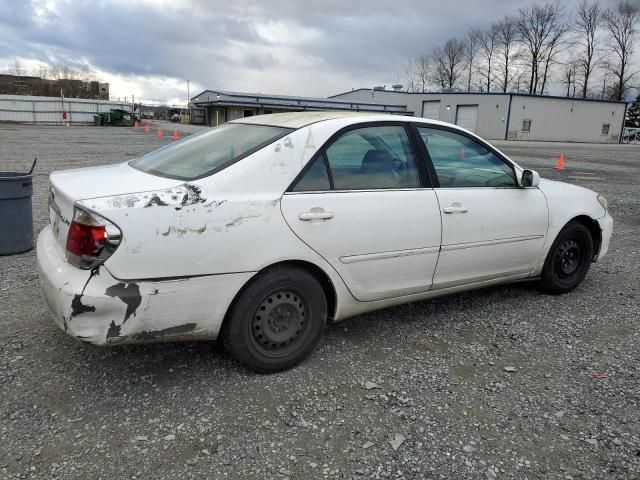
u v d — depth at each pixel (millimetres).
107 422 2736
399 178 3654
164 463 2457
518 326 4113
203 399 2973
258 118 3895
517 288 5016
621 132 55812
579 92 80312
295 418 2834
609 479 2441
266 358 3217
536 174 4215
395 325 4074
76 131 36969
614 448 2662
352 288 3451
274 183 3104
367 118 3625
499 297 4750
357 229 3350
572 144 46062
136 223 2703
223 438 2648
